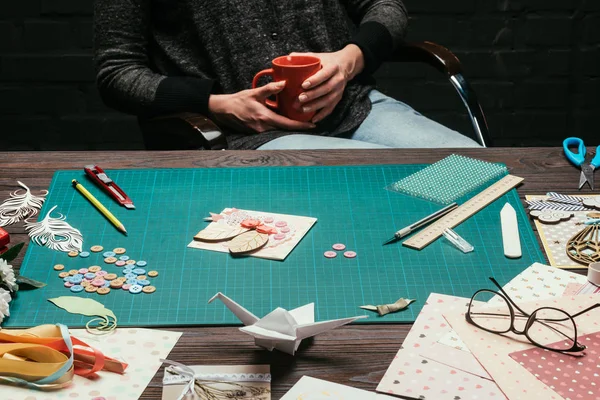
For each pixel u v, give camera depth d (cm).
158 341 91
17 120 300
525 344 88
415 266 106
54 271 105
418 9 291
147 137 192
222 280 103
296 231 115
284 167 138
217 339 91
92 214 121
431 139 181
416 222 116
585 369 84
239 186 130
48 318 95
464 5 290
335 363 87
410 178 133
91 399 81
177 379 84
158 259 108
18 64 292
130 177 134
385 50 198
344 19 204
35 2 285
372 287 101
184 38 194
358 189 129
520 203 124
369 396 82
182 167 138
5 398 81
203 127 164
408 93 302
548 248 110
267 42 191
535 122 306
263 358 88
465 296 99
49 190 129
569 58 297
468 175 134
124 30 190
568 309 94
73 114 301
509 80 301
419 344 89
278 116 178
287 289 101
